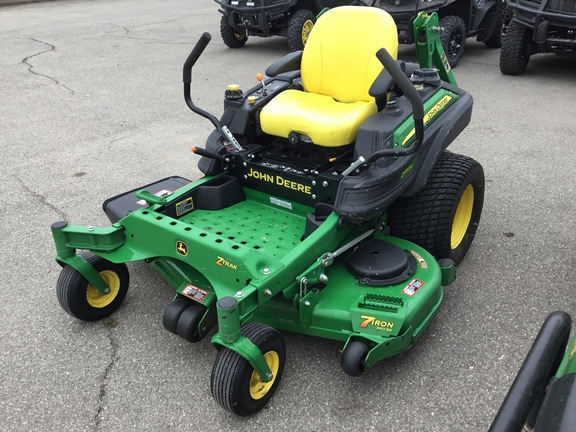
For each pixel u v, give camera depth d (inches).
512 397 67.8
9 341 119.0
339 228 110.5
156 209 119.4
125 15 530.6
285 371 108.0
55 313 128.0
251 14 343.9
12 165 204.2
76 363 112.7
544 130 221.8
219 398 91.4
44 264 145.9
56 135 232.5
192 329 102.6
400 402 100.0
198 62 347.6
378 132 112.7
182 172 195.3
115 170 198.4
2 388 106.7
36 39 423.5
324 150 127.0
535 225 155.3
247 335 93.0
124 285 127.2
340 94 133.4
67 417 99.9
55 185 188.1
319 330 103.9
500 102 256.7
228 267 99.2
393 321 97.0
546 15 261.0
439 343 113.8
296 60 151.0
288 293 99.3
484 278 133.6
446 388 102.7
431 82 131.9
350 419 97.0
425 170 120.1
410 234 125.9
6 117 255.0
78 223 164.1
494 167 191.2
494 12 335.9
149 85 299.3
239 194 134.3
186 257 106.3
